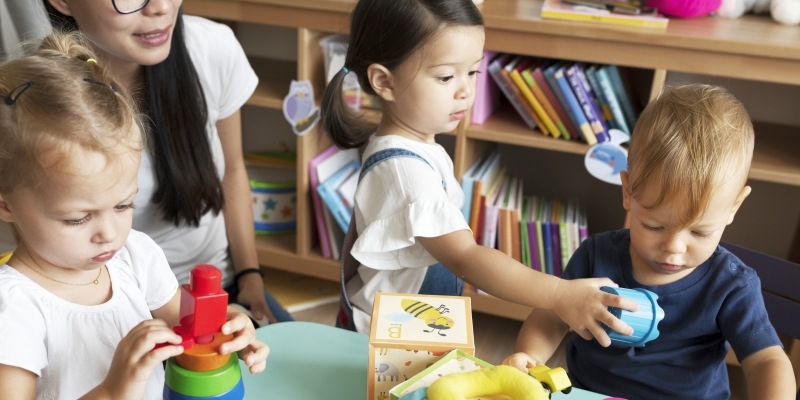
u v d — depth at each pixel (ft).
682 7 5.84
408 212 3.84
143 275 3.28
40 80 2.67
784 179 5.72
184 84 4.42
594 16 5.64
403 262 4.08
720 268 3.55
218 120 5.27
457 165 6.39
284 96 6.72
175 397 2.55
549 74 5.98
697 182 3.15
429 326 2.96
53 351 2.89
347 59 4.29
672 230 3.28
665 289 3.59
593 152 5.98
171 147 4.47
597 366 3.84
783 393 3.26
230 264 5.45
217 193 4.78
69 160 2.58
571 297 3.40
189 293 2.55
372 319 3.00
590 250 3.85
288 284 7.60
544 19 5.69
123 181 2.71
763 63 5.32
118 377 2.51
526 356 3.31
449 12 3.81
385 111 4.24
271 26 7.72
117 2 3.86
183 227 4.93
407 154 3.97
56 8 4.14
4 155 2.61
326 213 6.94
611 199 7.40
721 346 3.66
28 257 2.90
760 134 6.50
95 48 4.16
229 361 2.62
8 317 2.75
